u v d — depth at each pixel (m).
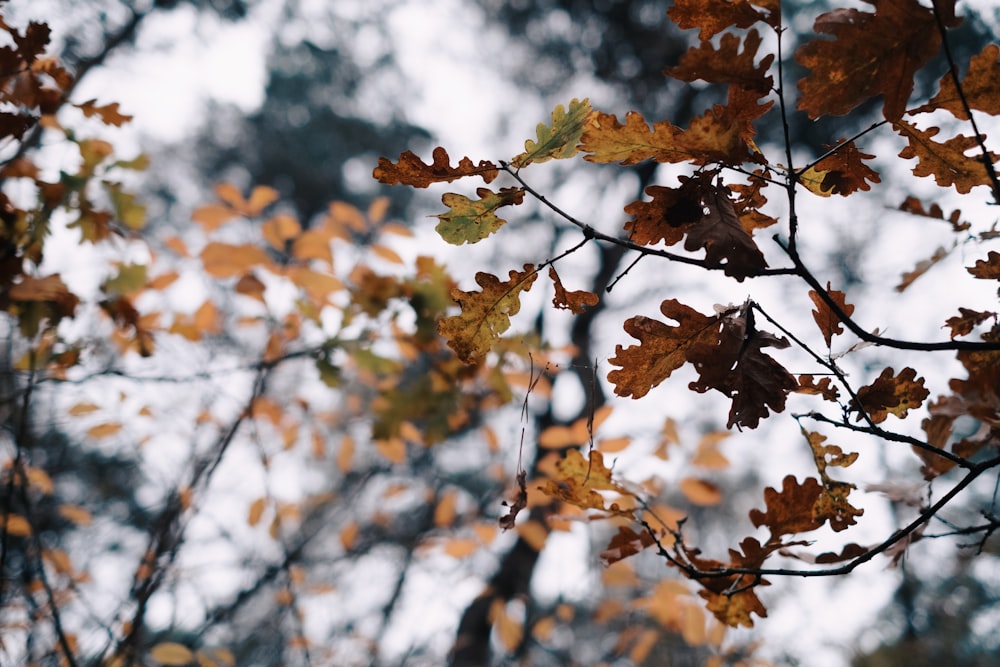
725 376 1.20
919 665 5.70
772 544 1.31
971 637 5.92
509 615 3.08
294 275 2.27
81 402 2.17
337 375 2.35
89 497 2.54
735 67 1.14
